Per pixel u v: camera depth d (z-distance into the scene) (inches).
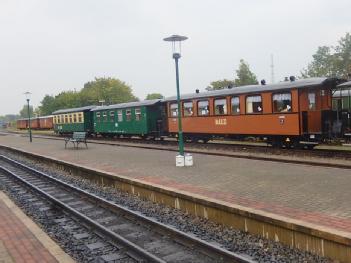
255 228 330.0
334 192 393.4
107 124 1567.4
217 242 325.7
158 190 464.8
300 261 274.1
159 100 1295.5
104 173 608.7
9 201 481.4
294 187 425.7
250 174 522.3
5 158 1099.3
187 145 1033.5
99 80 3725.4
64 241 354.6
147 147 1003.3
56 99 3821.4
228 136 978.1
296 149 802.8
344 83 787.4
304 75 2343.8
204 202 385.1
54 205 507.5
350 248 255.9
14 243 313.9
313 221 299.7
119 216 435.2
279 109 834.8
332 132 809.5
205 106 1037.2
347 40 2190.0
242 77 2142.0
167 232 354.9
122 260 303.1
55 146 1270.9
